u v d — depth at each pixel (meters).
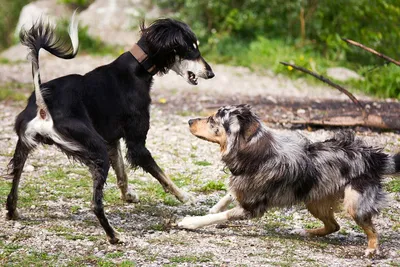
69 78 7.17
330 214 7.19
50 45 7.02
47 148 10.85
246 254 6.57
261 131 6.96
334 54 19.67
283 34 22.14
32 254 6.39
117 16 23.70
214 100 15.22
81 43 22.66
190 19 22.33
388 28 17.77
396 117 12.20
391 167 6.93
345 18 19.25
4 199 8.14
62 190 8.68
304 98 15.28
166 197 8.59
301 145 7.04
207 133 7.16
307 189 6.95
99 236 6.98
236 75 18.69
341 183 6.87
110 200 8.39
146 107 7.68
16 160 7.05
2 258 6.28
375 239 6.79
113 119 7.39
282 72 18.78
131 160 7.72
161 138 11.76
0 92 15.53
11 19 27.83
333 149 6.98
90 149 6.84
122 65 7.57
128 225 7.46
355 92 16.17
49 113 6.73
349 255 6.75
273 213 8.12
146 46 7.67
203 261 6.30
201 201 8.52
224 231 7.44
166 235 7.13
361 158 6.87
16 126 6.92
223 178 9.54
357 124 12.24
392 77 15.58
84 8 25.02
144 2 23.89
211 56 21.11
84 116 6.98
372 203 6.75
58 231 7.08
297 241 7.13
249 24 22.41
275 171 6.83
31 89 16.53
